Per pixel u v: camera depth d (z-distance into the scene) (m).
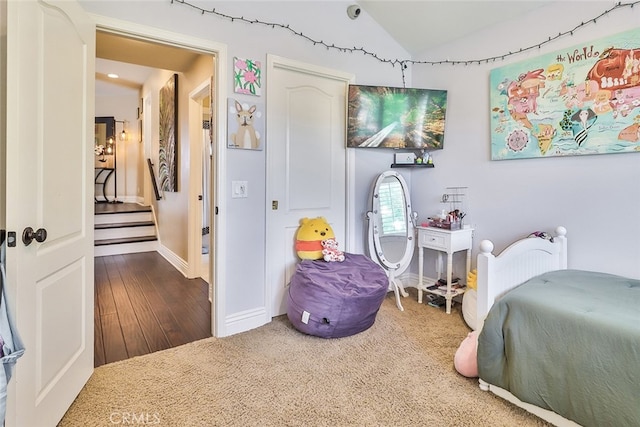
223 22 2.40
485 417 1.64
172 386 1.87
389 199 3.32
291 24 2.74
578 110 2.38
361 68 3.21
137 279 3.93
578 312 1.53
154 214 5.82
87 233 1.86
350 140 3.12
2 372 1.08
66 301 1.64
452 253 3.03
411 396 1.79
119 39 2.89
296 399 1.76
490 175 2.96
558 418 1.57
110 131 7.40
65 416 1.61
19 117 1.25
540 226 2.64
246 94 2.54
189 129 3.90
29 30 1.30
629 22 2.15
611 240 2.28
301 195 2.97
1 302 1.15
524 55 2.68
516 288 1.92
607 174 2.28
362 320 2.47
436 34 3.18
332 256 2.79
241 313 2.60
